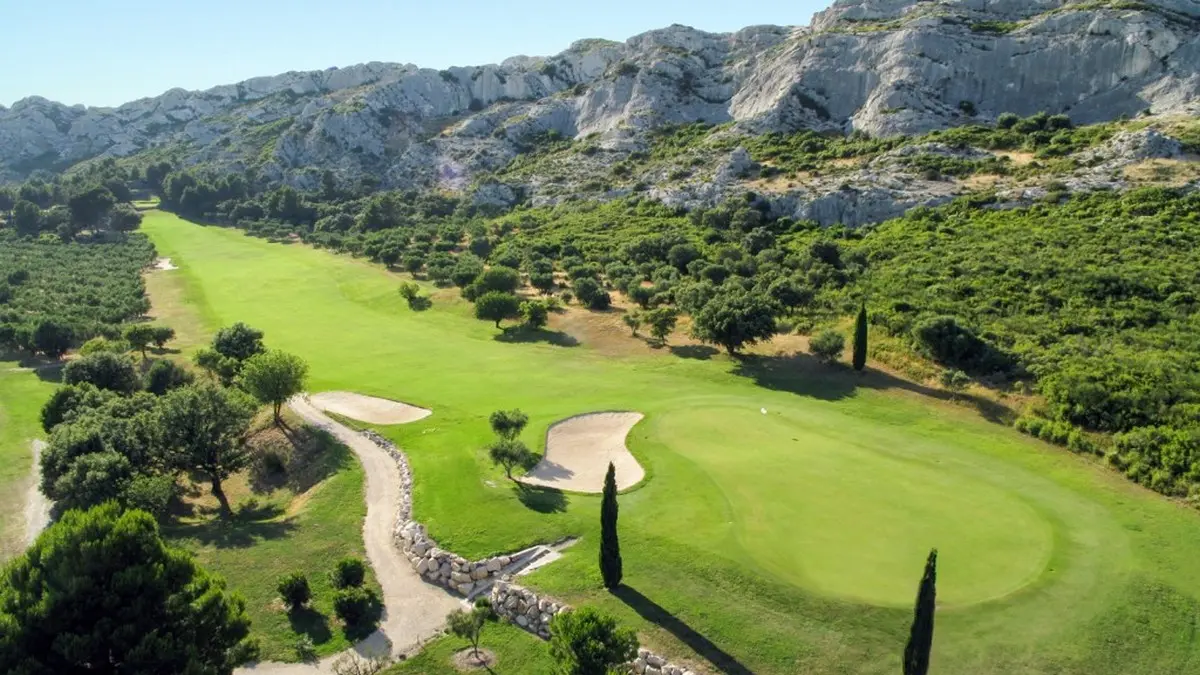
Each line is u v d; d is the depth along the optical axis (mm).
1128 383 51188
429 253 120812
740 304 68875
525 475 45688
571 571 34438
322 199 170125
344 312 95625
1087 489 41656
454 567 36281
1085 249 75312
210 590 27250
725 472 43438
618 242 108188
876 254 86750
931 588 24766
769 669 27875
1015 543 34969
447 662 30500
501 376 67562
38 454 55906
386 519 42656
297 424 57375
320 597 35250
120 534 25703
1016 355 59031
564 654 25781
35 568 25531
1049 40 129125
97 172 195250
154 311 98688
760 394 59469
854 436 49094
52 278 111312
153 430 48281
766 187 113000
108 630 24438
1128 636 28766
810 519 37438
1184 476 41875
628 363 70750
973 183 100250
